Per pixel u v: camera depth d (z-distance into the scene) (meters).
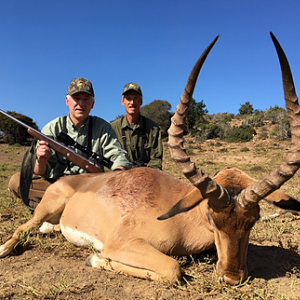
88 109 1.86
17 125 11.86
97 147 1.90
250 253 1.42
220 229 1.05
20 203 2.35
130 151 2.31
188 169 1.02
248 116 19.42
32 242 1.52
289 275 1.18
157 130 2.35
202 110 17.95
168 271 1.08
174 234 1.21
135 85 2.28
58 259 1.33
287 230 1.76
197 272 1.18
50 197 1.52
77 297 1.01
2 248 1.38
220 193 1.02
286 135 11.91
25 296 1.03
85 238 1.37
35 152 1.71
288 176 0.96
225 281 1.06
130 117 2.31
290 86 0.96
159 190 1.29
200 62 0.93
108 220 1.29
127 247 1.18
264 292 1.04
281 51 0.88
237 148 10.84
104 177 1.46
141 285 1.08
